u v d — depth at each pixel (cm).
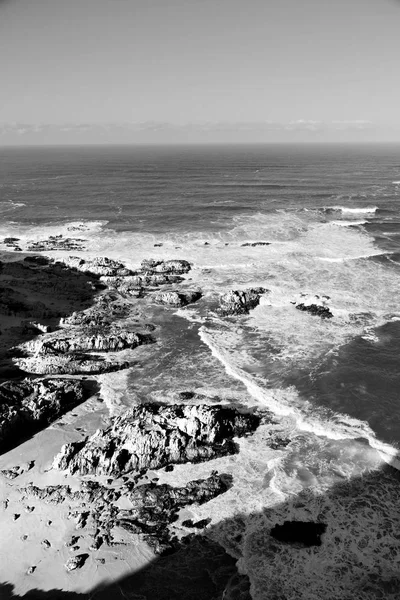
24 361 3453
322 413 2909
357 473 2430
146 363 3550
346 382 3234
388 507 2225
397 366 3431
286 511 2208
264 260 5672
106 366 3431
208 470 2459
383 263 5534
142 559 1988
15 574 1925
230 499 2278
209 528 2128
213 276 5241
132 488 2350
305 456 2553
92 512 2209
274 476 2416
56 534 2102
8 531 2114
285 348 3725
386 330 3981
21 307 4309
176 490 2317
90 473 2444
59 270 5347
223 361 3544
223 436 2669
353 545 2038
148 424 2647
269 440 2681
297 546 2036
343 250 5984
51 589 1867
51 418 2875
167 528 2131
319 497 2283
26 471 2470
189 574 1927
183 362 3562
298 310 4403
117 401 3070
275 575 1917
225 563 1970
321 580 1894
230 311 4406
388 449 2580
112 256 5838
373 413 2905
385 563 1959
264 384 3234
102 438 2580
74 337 3797
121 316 4350
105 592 1858
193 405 2844
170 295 4628
